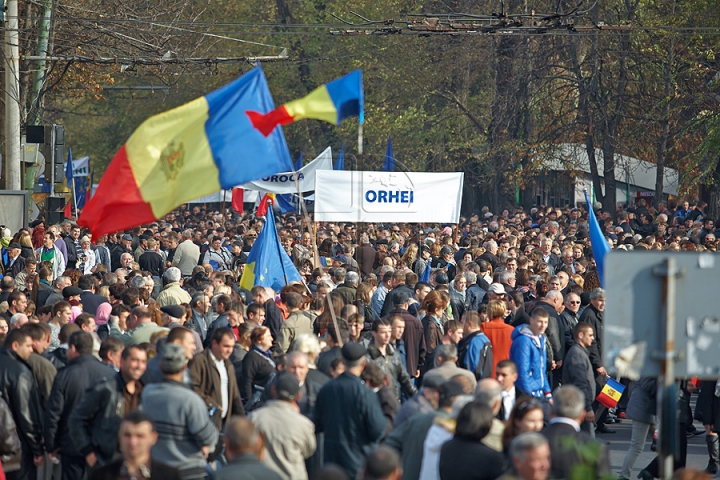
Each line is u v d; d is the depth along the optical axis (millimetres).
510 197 118812
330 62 124250
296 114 20641
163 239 57781
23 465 19547
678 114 88250
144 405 16672
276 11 131375
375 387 19203
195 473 16547
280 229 66750
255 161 20531
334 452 18234
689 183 82250
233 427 14195
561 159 98188
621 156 97438
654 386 24344
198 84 130125
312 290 35344
